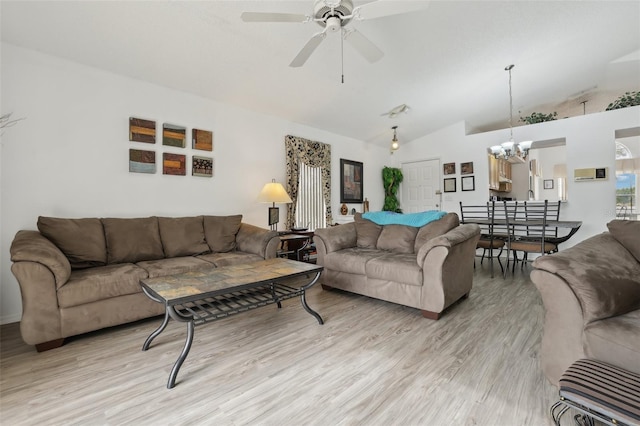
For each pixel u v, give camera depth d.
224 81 3.37
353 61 3.29
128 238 2.75
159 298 1.70
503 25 3.03
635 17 3.11
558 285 1.39
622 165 6.39
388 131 5.74
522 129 5.00
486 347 1.93
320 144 5.02
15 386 1.56
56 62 2.69
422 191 6.33
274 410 1.36
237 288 1.88
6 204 2.47
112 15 2.31
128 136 3.08
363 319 2.46
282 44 2.86
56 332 1.98
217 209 3.78
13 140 2.49
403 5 1.74
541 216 4.73
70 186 2.76
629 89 4.75
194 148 3.55
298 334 2.18
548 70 4.04
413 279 2.49
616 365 1.15
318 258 3.33
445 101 4.71
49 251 2.02
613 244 1.64
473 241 2.90
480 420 1.27
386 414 1.33
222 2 2.32
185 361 1.81
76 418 1.32
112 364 1.78
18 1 2.11
